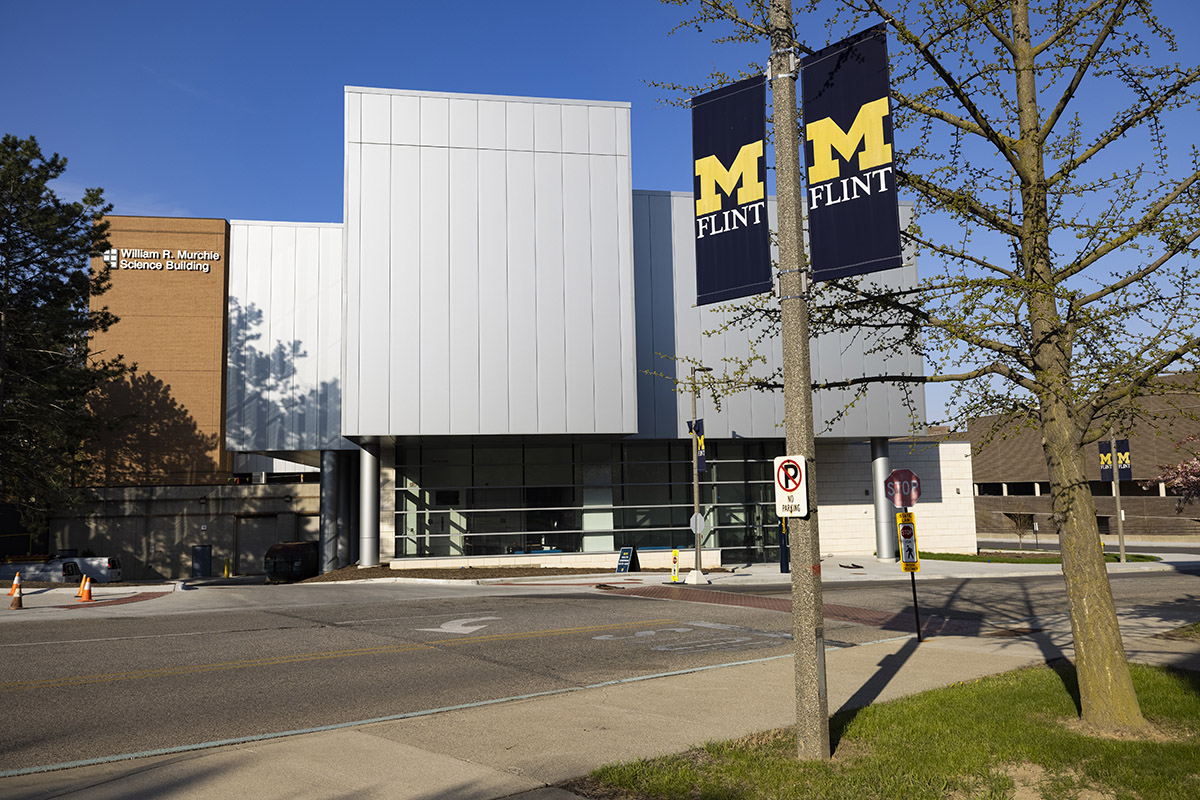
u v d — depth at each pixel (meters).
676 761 6.61
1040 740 7.04
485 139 28.48
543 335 28.11
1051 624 15.70
